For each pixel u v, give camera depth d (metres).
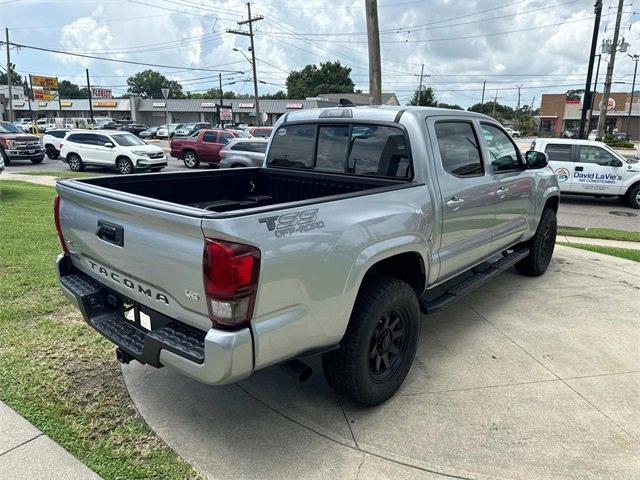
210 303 2.22
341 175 3.98
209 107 72.62
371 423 2.96
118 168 18.92
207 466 2.56
